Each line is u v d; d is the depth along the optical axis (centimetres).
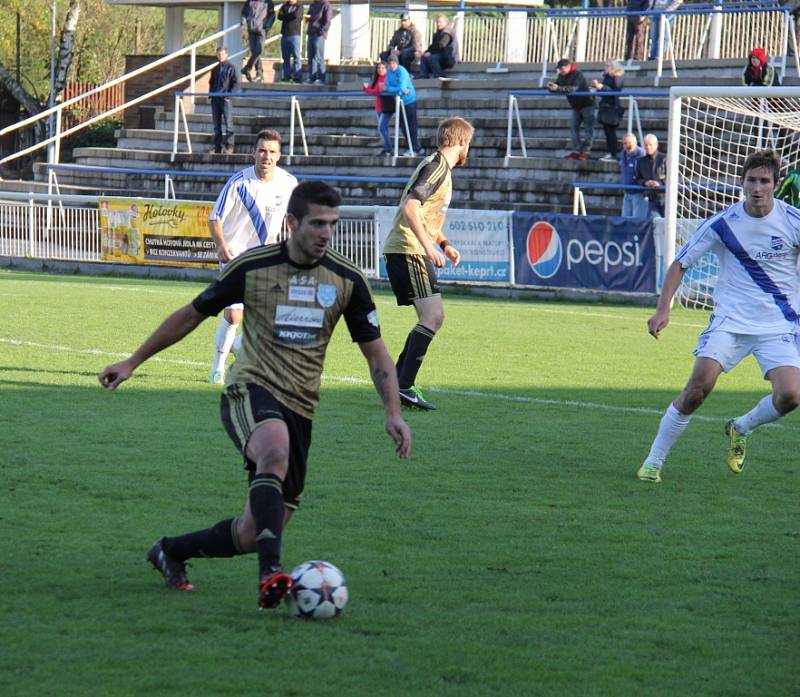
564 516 2242
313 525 2123
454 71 11600
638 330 5519
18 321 5191
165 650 1466
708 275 6500
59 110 11119
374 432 3023
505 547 2009
